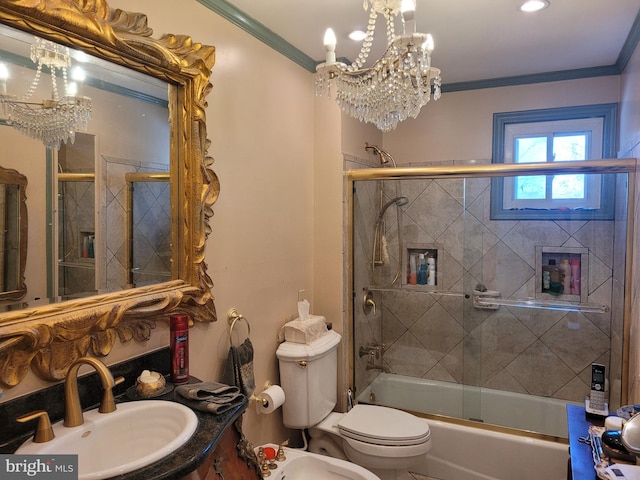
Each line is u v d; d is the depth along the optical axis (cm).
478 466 254
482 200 300
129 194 150
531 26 218
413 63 151
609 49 249
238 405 142
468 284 306
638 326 210
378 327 321
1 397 113
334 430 238
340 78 170
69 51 129
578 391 287
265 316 227
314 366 233
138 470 104
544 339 294
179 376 157
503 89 306
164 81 160
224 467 139
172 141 165
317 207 274
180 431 127
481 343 307
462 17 207
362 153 299
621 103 271
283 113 239
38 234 124
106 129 142
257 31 211
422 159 329
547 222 289
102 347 141
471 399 303
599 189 278
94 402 139
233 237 201
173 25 166
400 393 313
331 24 213
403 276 318
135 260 153
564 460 236
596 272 279
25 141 120
